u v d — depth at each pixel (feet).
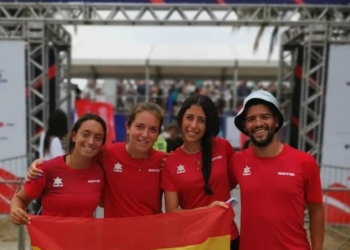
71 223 9.38
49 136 17.66
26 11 26.35
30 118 25.03
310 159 9.04
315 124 24.84
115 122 39.60
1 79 23.88
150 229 9.58
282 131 35.99
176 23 25.02
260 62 47.91
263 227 8.92
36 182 9.27
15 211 9.11
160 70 52.06
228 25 25.03
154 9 25.02
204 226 9.40
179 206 10.07
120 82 67.15
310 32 23.85
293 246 8.91
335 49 23.17
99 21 24.75
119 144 10.15
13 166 24.06
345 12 24.90
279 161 9.02
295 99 29.99
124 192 9.73
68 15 25.50
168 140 27.04
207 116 9.50
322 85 24.11
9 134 24.07
